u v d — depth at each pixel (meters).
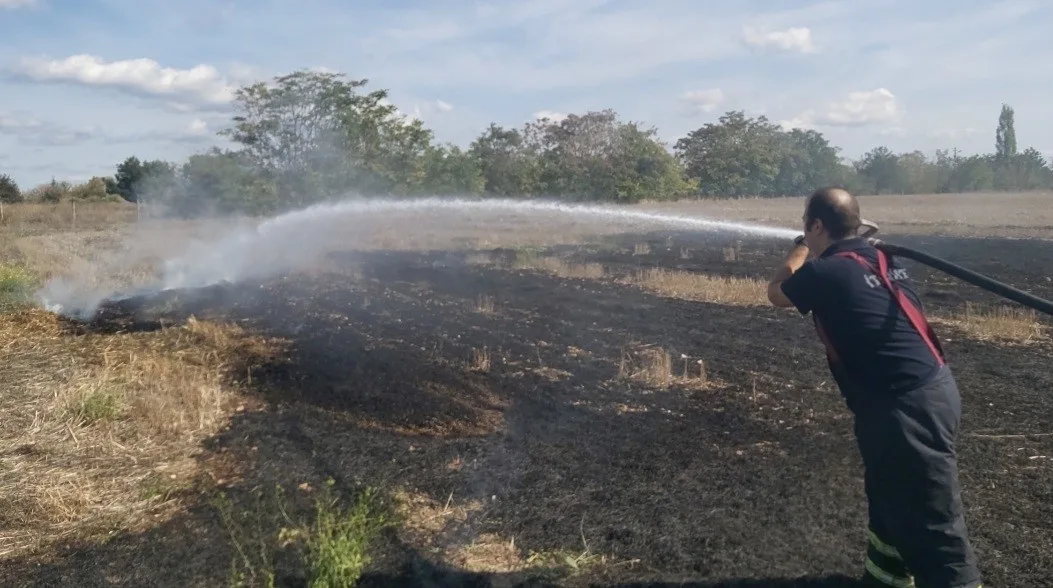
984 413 6.38
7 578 4.46
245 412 7.29
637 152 42.56
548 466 5.62
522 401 7.20
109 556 4.66
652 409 6.77
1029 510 4.65
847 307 3.42
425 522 4.86
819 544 4.35
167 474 5.84
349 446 6.25
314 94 28.64
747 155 59.34
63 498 5.42
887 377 3.34
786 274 3.80
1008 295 3.31
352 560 4.06
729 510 4.80
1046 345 8.58
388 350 9.32
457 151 34.31
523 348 9.10
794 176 61.62
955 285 12.81
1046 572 3.97
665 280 13.27
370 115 29.14
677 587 3.98
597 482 5.30
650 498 5.01
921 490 3.29
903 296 3.45
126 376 8.24
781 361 8.16
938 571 3.29
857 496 4.93
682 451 5.78
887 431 3.31
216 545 4.71
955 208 35.53
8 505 5.34
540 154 43.53
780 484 5.14
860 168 65.06
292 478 5.66
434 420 6.82
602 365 8.23
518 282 14.17
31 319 11.60
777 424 6.25
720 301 11.67
